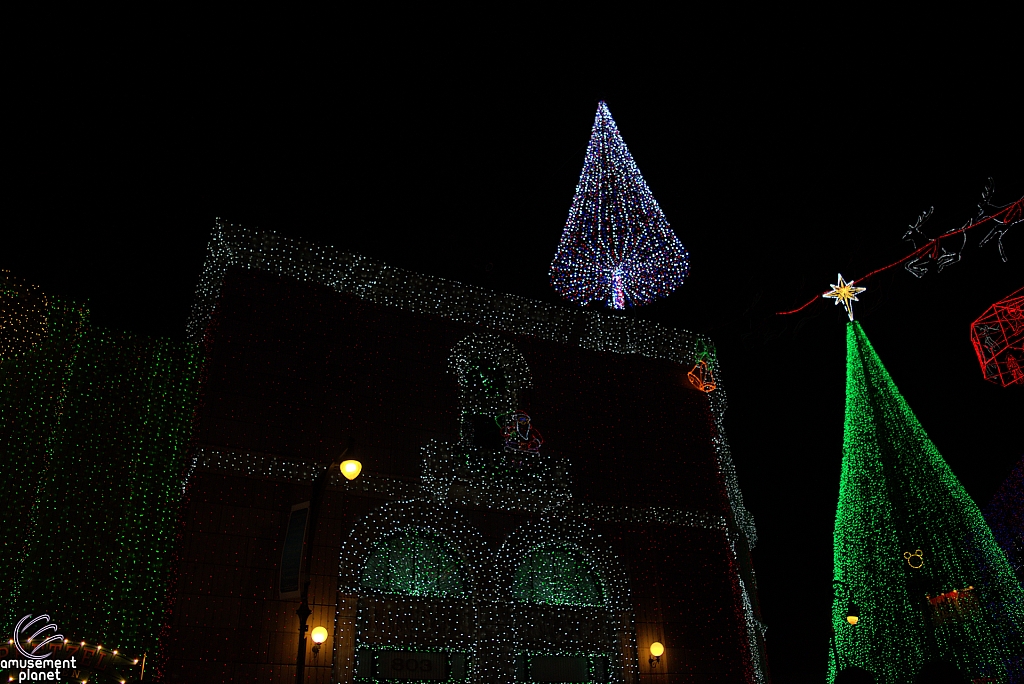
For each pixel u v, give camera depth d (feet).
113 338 60.75
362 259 72.23
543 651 65.72
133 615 53.01
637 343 86.43
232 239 66.85
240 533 57.72
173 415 60.90
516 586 68.18
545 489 72.74
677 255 76.13
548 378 78.79
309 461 62.39
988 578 81.30
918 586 85.56
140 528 56.03
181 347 63.62
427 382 71.20
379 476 65.00
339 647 57.52
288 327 66.44
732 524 82.99
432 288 75.31
